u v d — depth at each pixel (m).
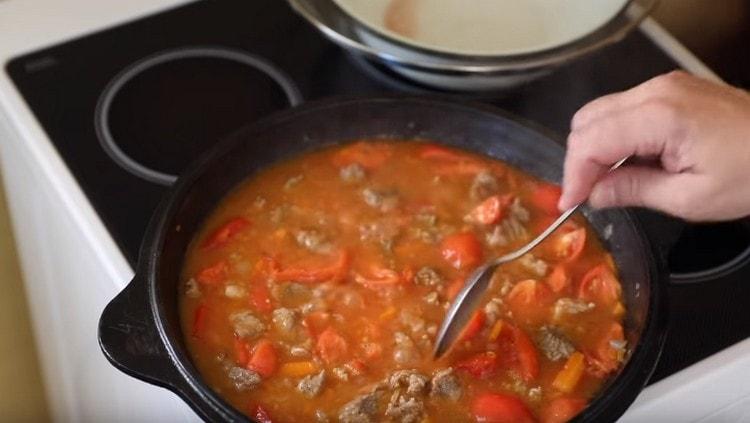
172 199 0.78
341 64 0.97
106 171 0.86
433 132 0.88
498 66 0.87
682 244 0.85
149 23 1.00
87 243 0.83
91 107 0.92
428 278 0.80
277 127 0.85
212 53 0.97
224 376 0.75
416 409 0.73
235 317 0.78
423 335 0.77
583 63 0.99
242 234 0.83
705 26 1.16
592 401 0.69
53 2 1.00
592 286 0.80
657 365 0.75
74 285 0.92
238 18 1.01
